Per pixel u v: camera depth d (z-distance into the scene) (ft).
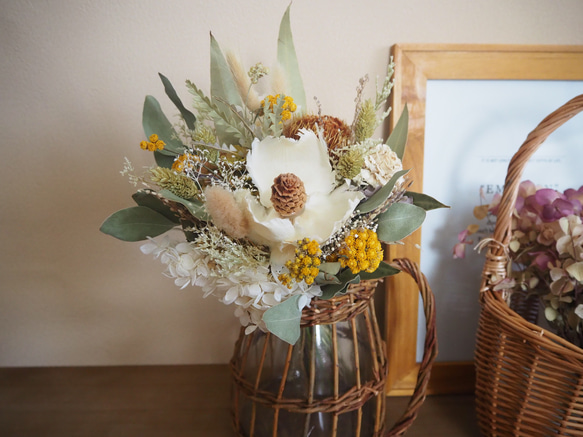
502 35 2.33
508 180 1.94
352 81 2.33
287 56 1.85
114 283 2.53
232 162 1.61
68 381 2.46
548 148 2.40
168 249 1.57
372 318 1.90
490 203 2.36
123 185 2.41
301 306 1.48
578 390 1.59
